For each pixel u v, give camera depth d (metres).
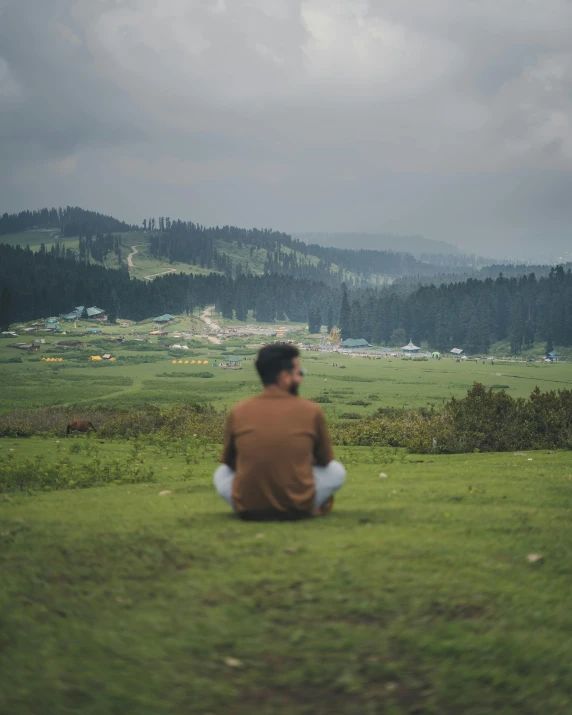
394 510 7.07
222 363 183.38
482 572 4.71
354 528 5.85
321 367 181.25
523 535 5.95
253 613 3.90
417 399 99.62
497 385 131.75
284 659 3.40
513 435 22.47
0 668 3.30
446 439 22.95
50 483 13.27
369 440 27.55
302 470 6.00
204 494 9.65
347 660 3.39
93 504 8.57
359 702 3.07
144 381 126.00
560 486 10.03
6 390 104.50
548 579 4.72
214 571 4.60
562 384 136.00
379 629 3.72
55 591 4.34
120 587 4.39
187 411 38.41
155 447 25.03
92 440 29.22
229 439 6.21
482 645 3.56
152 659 3.39
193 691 3.11
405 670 3.33
